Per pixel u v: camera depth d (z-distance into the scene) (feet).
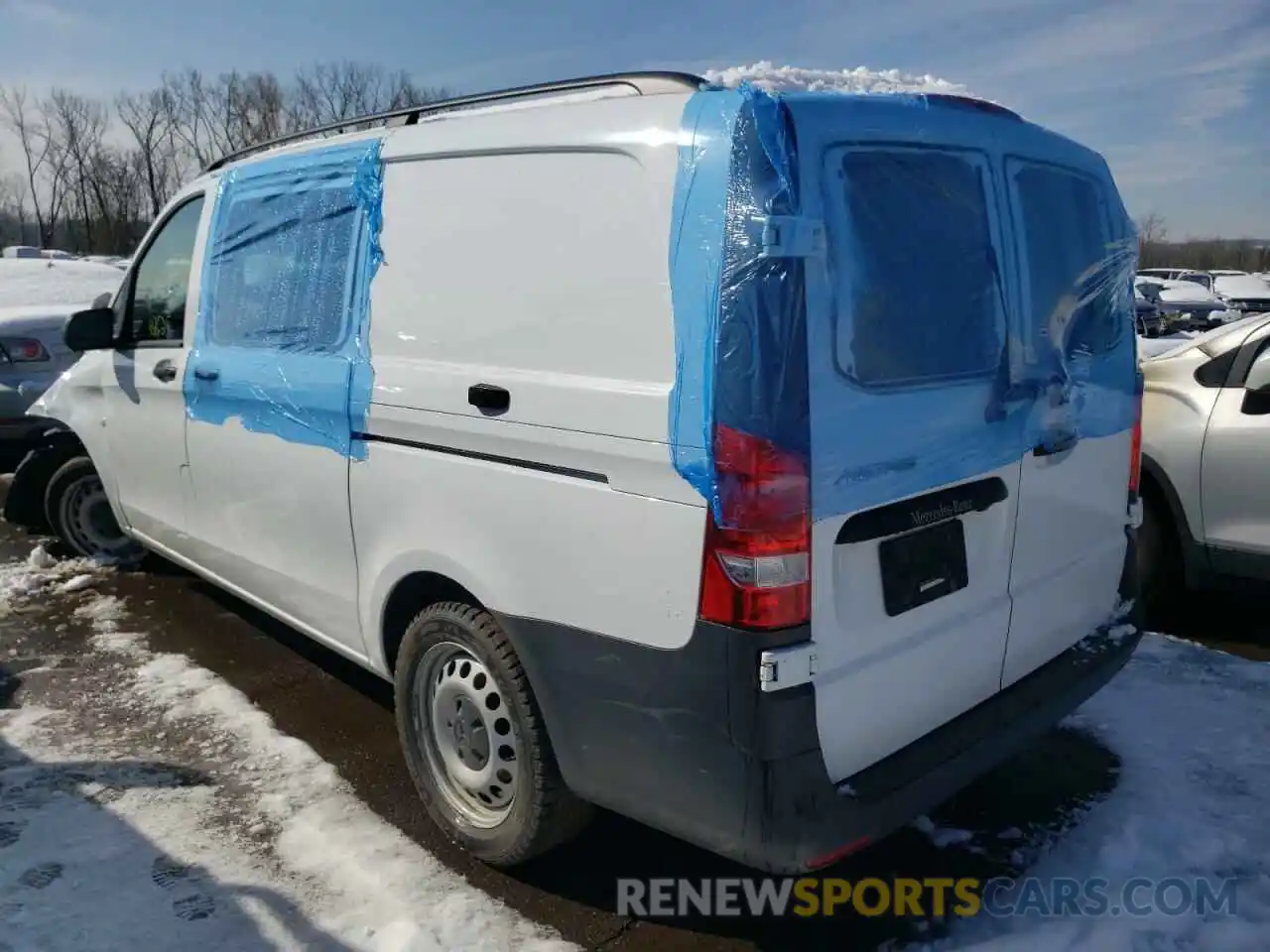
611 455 7.61
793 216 6.88
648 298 7.45
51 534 20.84
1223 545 14.74
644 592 7.54
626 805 8.09
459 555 9.05
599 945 8.78
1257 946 8.67
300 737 12.39
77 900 9.21
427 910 9.14
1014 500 8.96
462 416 8.82
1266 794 10.93
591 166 7.91
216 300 12.67
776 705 7.04
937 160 8.11
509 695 8.89
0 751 11.99
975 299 8.40
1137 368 10.98
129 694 13.51
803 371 6.97
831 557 7.27
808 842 7.20
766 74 7.86
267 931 8.83
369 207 10.12
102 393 15.76
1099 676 10.11
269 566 12.26
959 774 8.21
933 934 8.91
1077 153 9.84
